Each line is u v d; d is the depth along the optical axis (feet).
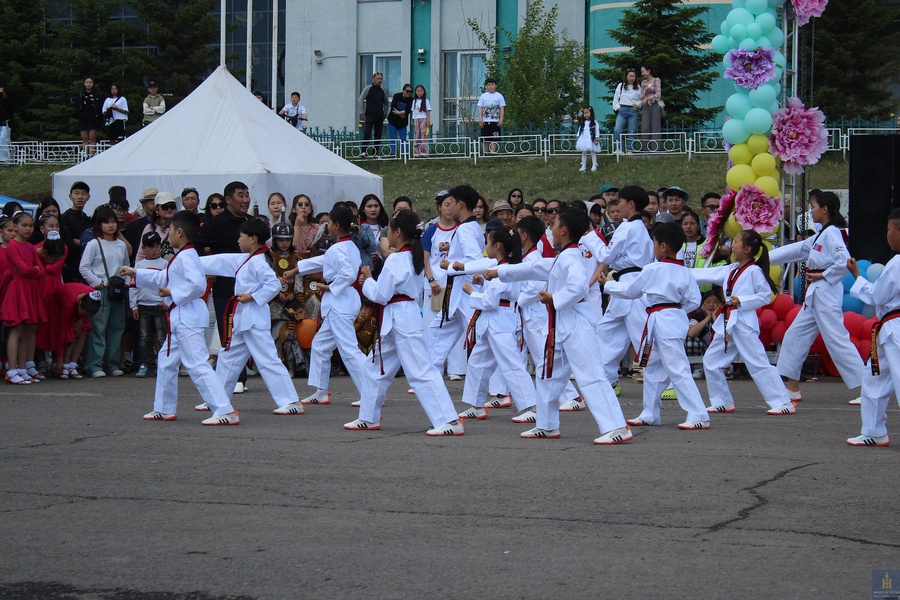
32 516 21.18
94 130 95.30
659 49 91.09
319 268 37.96
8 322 43.47
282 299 46.91
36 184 88.79
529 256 32.27
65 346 46.03
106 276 46.26
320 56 109.70
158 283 33.47
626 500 22.03
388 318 30.94
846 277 45.75
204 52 116.78
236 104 59.16
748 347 35.99
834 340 38.34
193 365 33.01
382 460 26.53
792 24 50.65
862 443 28.66
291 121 91.15
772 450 27.91
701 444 28.96
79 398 39.45
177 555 18.52
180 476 24.71
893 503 21.62
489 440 29.73
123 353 48.80
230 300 35.17
